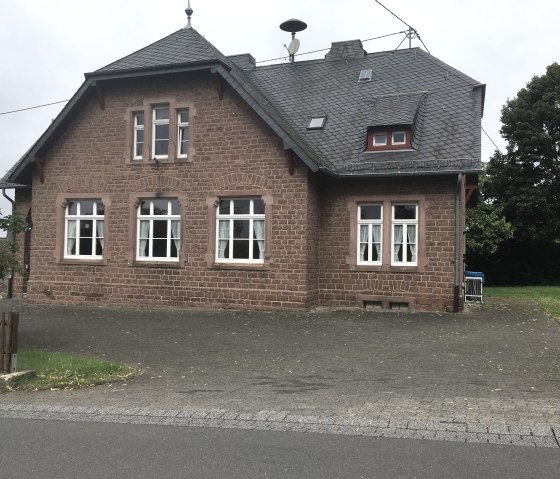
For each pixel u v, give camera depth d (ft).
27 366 28.35
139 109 58.23
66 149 60.80
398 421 19.10
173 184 57.00
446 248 52.06
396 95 59.77
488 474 14.55
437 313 50.88
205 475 14.76
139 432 18.57
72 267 60.44
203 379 26.76
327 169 51.83
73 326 44.21
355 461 15.56
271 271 53.52
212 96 55.93
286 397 22.94
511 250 112.88
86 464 15.70
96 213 60.39
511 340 36.94
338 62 68.49
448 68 62.28
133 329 42.63
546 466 15.05
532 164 113.19
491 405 21.22
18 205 69.87
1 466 15.64
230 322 46.03
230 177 55.06
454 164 50.78
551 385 24.80
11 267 35.19
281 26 72.59
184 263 56.39
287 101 64.34
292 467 15.20
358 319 47.32
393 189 53.83
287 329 42.27
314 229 54.65
